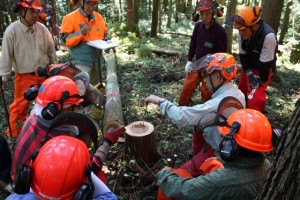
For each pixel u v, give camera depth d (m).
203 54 4.37
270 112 5.09
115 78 5.58
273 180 1.72
